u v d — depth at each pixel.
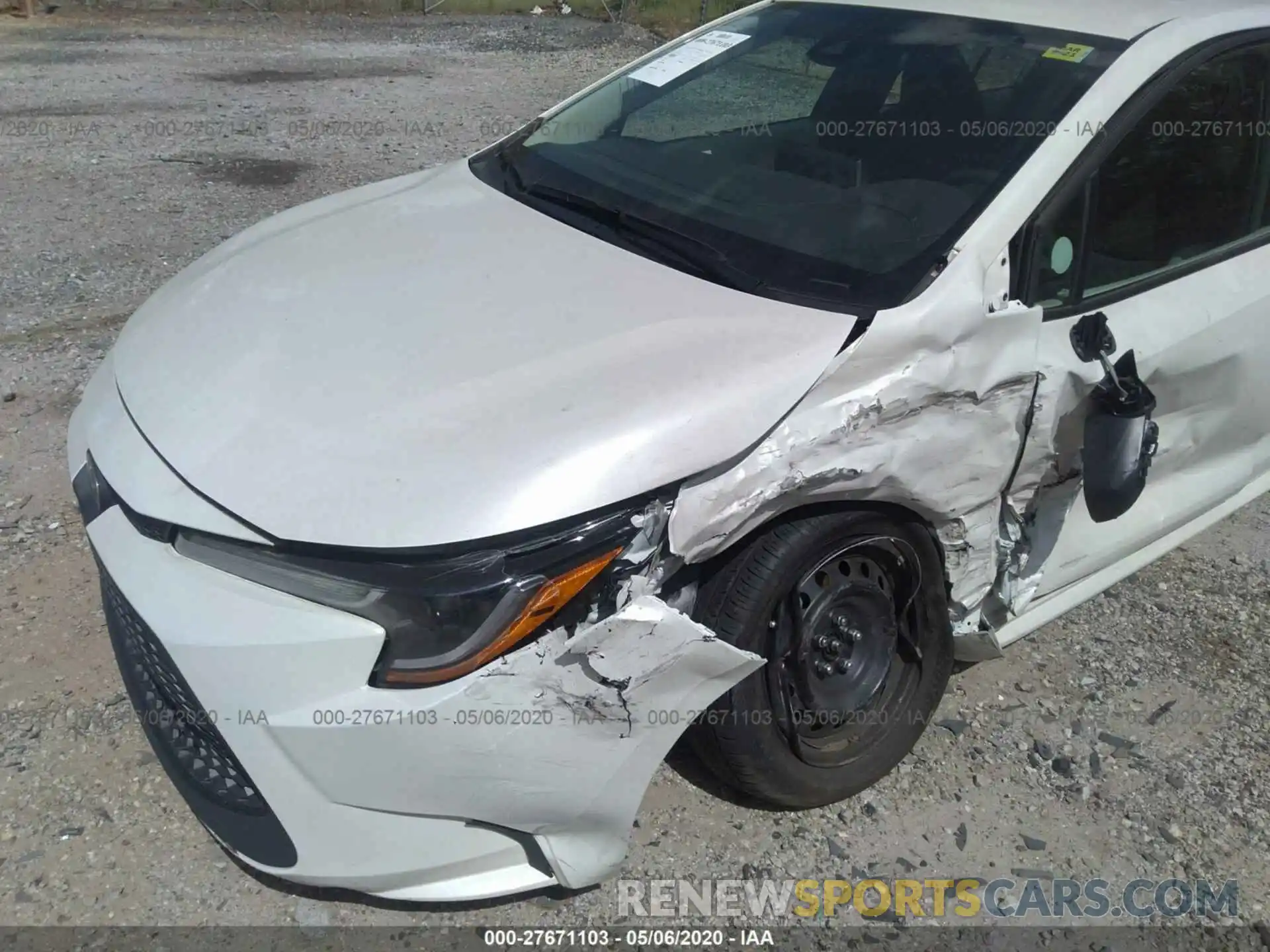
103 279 5.21
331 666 1.88
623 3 15.69
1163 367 2.71
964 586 2.62
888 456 2.22
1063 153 2.54
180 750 2.25
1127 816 2.66
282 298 2.47
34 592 3.11
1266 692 3.09
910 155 2.68
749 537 2.20
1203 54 2.82
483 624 1.87
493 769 1.94
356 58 11.65
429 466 1.93
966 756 2.79
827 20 3.24
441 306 2.37
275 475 1.96
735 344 2.20
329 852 2.01
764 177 2.77
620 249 2.62
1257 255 3.00
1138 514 3.07
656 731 2.06
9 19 13.09
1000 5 3.02
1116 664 3.15
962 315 2.28
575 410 2.03
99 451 2.25
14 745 2.61
